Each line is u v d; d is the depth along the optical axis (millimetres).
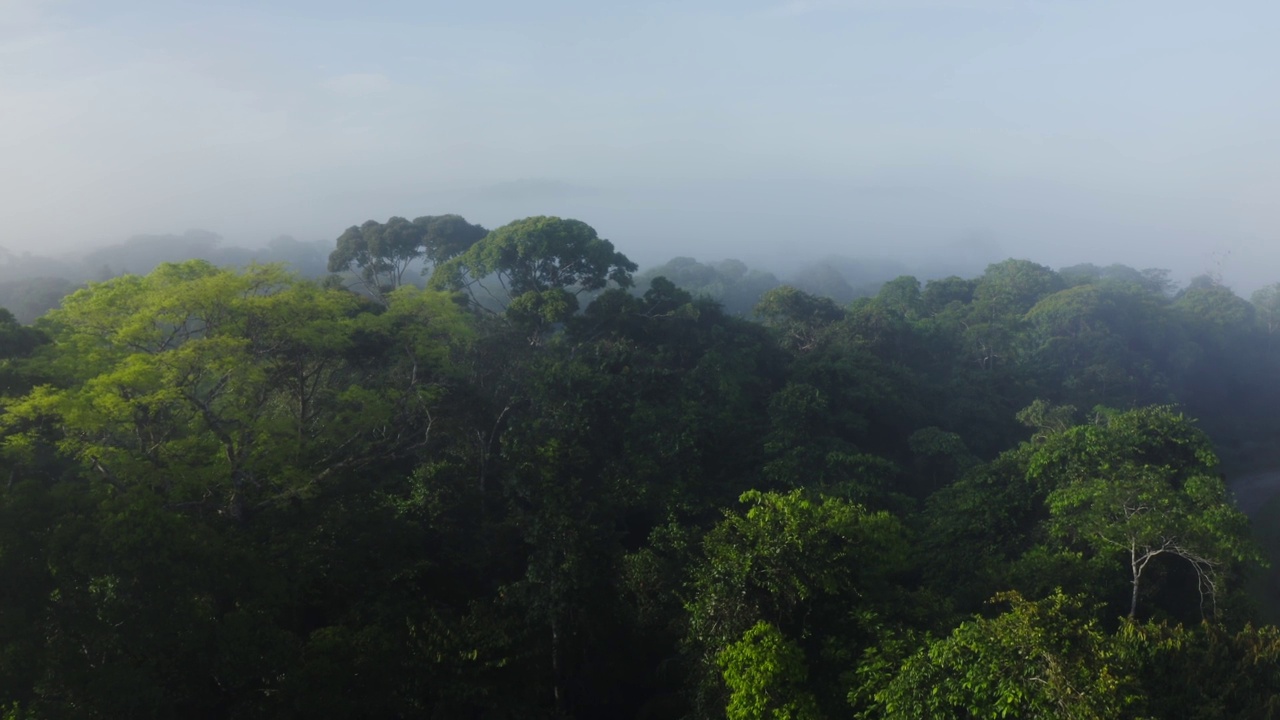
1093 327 57969
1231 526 20984
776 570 17078
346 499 23891
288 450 24188
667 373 34188
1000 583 22078
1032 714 12797
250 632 16375
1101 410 39500
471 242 51469
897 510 29406
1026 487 26594
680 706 20250
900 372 45562
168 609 15695
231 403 26188
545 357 33375
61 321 25859
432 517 25094
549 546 21578
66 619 14773
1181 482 24281
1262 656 17844
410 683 18484
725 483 31094
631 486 28328
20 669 13586
